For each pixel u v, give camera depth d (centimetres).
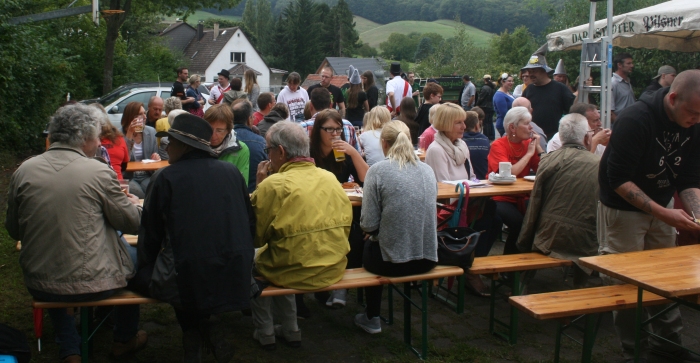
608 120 683
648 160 363
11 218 333
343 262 381
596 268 329
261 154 512
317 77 5756
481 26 10294
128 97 1366
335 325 447
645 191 374
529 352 405
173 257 315
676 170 372
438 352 400
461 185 455
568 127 446
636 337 349
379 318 435
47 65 1188
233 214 326
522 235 470
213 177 326
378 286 421
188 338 335
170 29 6762
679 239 482
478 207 502
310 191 365
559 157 443
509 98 942
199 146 325
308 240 360
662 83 707
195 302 314
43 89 1187
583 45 711
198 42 6581
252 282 344
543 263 431
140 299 337
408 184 381
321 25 7806
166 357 390
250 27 10350
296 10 7669
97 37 2061
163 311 466
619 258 342
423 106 895
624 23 696
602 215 393
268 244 371
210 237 316
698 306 321
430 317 467
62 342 358
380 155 550
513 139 559
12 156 1098
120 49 2239
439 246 411
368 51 10388
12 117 1088
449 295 516
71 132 329
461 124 536
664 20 643
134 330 382
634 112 355
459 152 541
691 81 333
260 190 361
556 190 441
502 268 420
